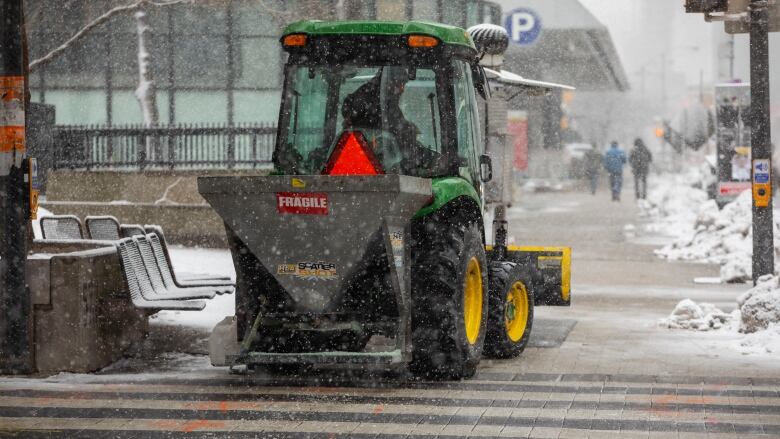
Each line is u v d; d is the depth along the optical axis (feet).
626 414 62.90
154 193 173.99
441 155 75.31
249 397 67.67
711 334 95.61
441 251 73.26
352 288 71.97
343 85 76.07
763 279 97.55
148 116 193.57
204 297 81.92
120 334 81.41
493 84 116.98
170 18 217.36
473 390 70.33
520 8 208.23
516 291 85.51
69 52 218.38
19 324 74.84
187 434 57.62
